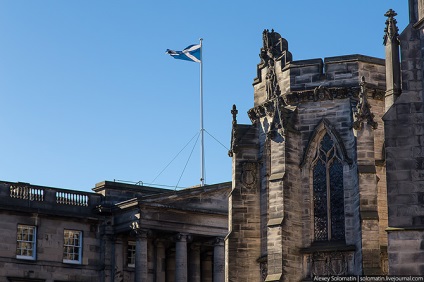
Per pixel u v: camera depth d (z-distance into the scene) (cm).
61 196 10594
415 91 5219
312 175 7319
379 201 7025
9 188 10288
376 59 7331
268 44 7719
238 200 7588
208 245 11100
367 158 6944
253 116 7769
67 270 10456
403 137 5166
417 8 5316
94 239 10700
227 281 7444
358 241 6875
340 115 7256
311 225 7225
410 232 5028
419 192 5081
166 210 10412
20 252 10225
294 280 7106
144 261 10200
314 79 7356
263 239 7494
